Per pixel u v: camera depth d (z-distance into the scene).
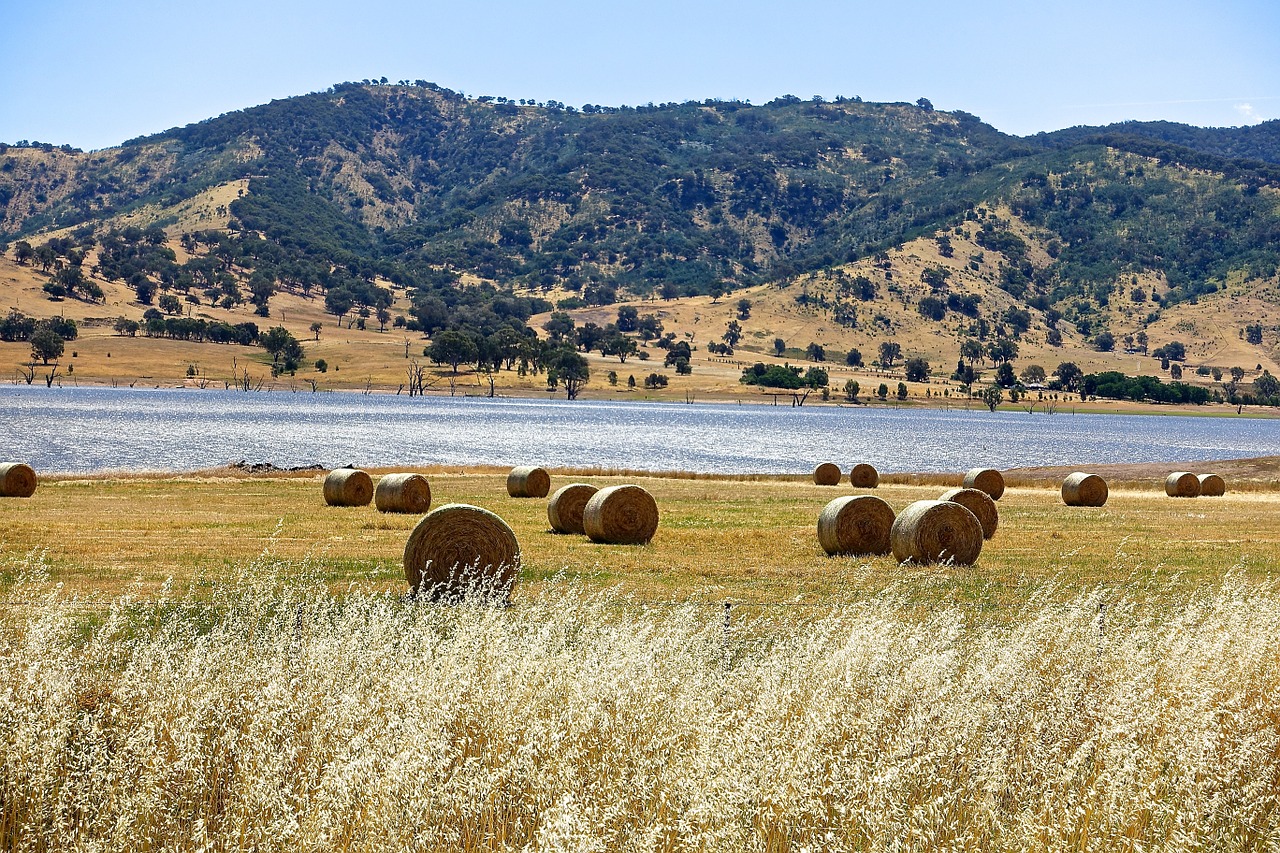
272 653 10.55
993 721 9.23
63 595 16.58
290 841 7.55
